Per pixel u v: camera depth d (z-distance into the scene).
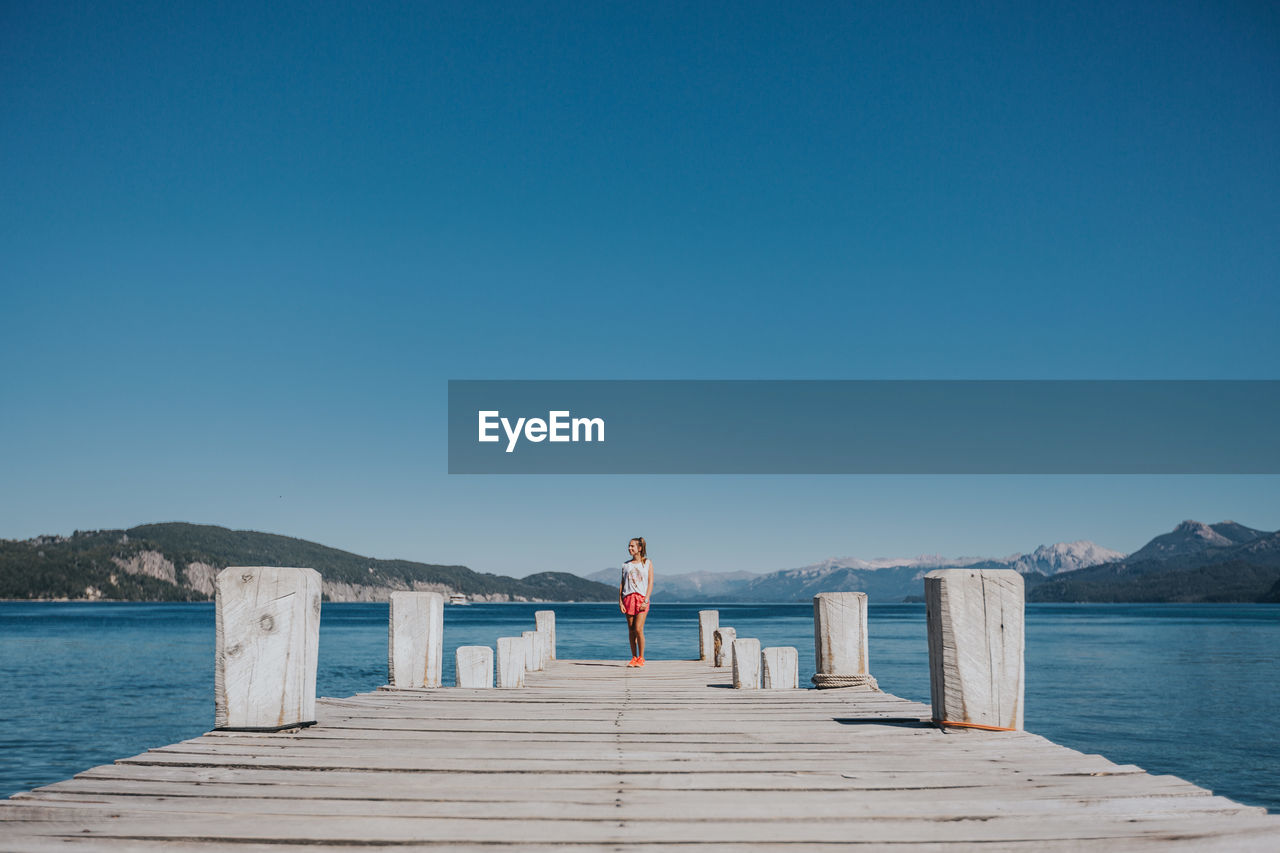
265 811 3.81
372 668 37.47
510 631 70.44
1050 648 58.94
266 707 5.57
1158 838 3.42
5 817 3.71
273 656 5.60
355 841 3.35
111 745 19.22
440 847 3.33
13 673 37.66
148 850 3.31
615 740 5.66
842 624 9.72
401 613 9.05
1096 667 42.09
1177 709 25.81
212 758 4.83
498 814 3.78
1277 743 20.19
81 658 47.03
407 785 4.32
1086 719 23.81
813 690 9.29
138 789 4.17
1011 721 5.87
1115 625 106.19
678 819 3.72
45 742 19.59
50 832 3.48
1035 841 3.37
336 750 5.13
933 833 3.51
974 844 3.35
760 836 3.46
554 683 10.95
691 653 37.56
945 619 5.97
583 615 144.50
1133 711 25.36
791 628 75.69
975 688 5.91
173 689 30.83
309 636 5.80
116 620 109.12
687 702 7.91
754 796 4.15
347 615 145.38
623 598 14.22
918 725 6.29
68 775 16.11
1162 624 109.81
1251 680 35.12
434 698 7.98
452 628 80.12
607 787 4.31
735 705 7.71
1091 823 3.65
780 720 6.64
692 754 5.15
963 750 5.27
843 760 4.98
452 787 4.29
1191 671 39.56
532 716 6.75
